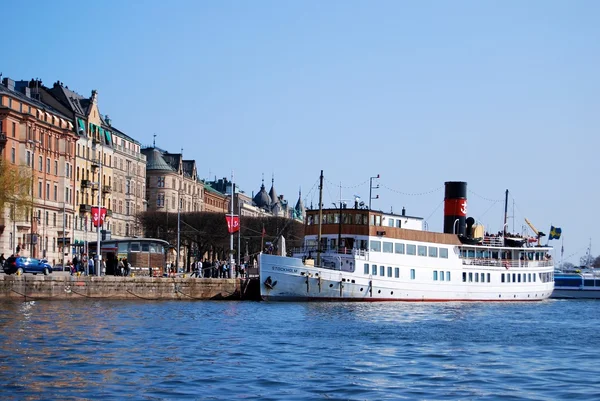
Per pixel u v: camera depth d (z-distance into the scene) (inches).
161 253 4576.8
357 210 3969.0
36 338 2096.5
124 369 1668.3
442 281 4259.4
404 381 1635.1
